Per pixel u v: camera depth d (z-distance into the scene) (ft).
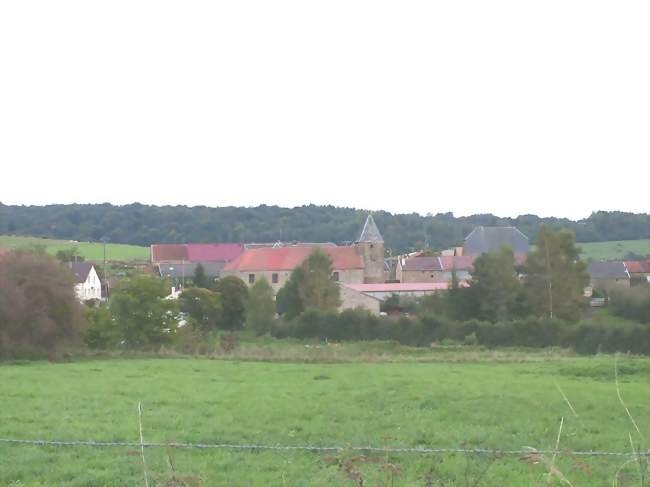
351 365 483.51
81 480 155.22
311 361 528.63
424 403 275.18
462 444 171.22
